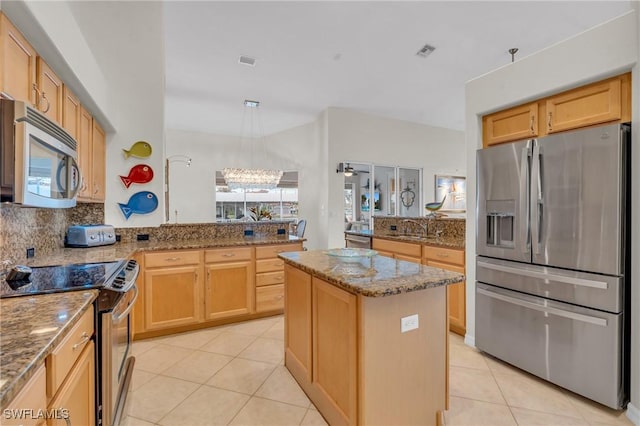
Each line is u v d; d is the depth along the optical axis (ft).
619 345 5.94
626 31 5.83
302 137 22.62
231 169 19.07
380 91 16.63
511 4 9.41
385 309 5.00
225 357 8.34
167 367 7.81
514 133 7.91
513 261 7.58
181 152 24.03
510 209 7.63
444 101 18.13
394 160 21.48
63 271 5.80
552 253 6.79
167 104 18.49
